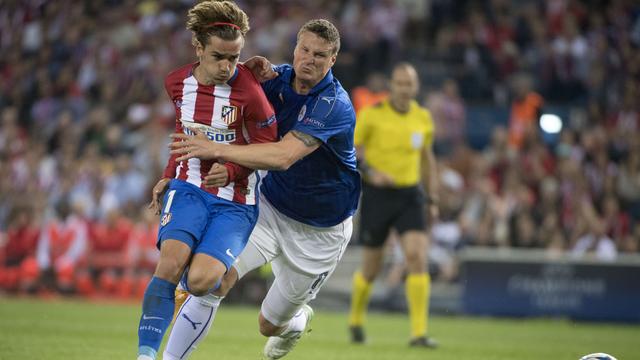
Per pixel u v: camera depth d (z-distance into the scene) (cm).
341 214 2072
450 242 5325
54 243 5244
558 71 7594
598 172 6309
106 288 5222
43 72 7519
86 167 5797
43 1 8138
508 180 5681
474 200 5541
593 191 6197
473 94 7638
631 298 4859
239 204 1841
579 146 6669
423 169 3262
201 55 1806
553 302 4866
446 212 5522
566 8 8150
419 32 8062
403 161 3178
